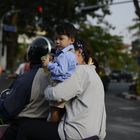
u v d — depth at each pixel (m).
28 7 50.50
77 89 4.83
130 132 14.49
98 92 4.93
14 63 57.22
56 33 5.28
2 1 51.25
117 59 89.38
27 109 5.23
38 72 5.25
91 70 5.00
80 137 4.79
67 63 4.84
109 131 14.43
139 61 40.22
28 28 53.94
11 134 5.29
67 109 4.90
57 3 49.59
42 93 5.21
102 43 73.88
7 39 58.00
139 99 33.38
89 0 51.38
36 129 4.99
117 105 26.42
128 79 79.31
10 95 5.21
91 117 4.84
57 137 4.86
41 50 5.36
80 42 5.30
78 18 52.25
